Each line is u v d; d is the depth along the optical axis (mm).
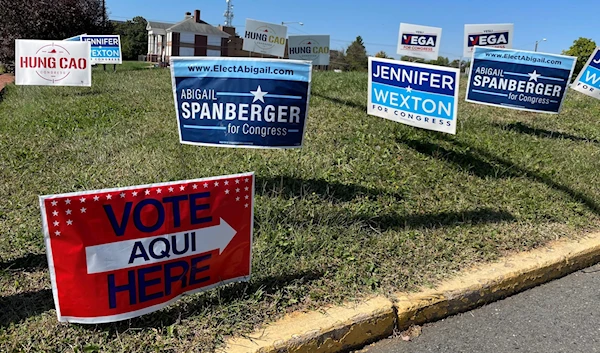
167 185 2395
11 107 8125
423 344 2770
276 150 5250
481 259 3512
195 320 2561
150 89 9727
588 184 5145
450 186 4730
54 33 18156
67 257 2262
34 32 17625
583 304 3266
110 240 2314
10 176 4410
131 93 9086
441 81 4625
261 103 3451
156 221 2400
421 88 4793
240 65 3402
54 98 8633
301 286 2930
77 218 2229
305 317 2672
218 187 2553
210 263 2641
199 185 2486
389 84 5066
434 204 4328
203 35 50719
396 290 3021
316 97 8477
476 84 6969
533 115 8484
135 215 2342
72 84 8266
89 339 2375
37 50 8102
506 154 5812
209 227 2578
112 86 10398
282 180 4219
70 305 2334
